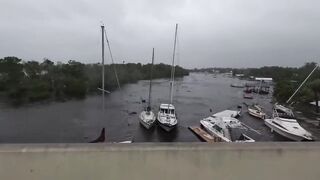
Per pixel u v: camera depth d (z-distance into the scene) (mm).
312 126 41688
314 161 2957
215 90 95375
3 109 48375
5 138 31859
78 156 2770
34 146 2785
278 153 2930
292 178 2945
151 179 2832
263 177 2926
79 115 44531
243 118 45500
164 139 32531
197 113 49688
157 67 126062
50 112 46594
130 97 67812
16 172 2730
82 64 87875
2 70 71938
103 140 29328
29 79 73312
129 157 2805
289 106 57188
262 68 162875
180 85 109750
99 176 2793
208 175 2873
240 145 2938
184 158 2844
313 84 57781
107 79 80625
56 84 74375
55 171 2762
